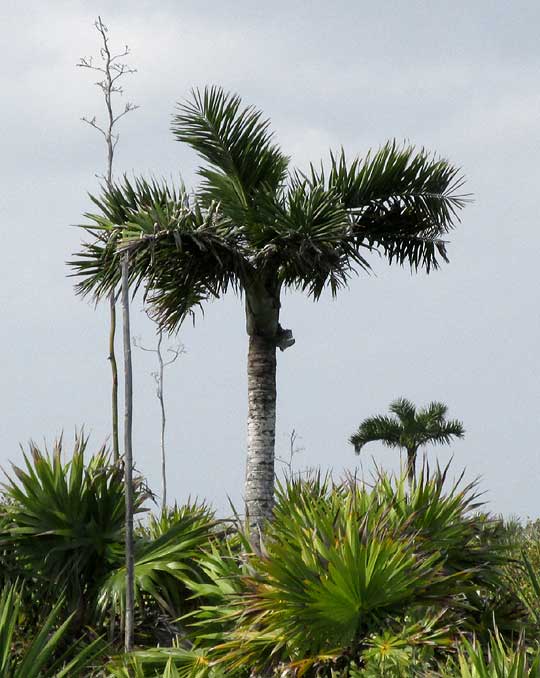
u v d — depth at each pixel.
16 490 13.84
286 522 10.99
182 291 19.84
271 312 19.77
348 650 9.76
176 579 13.35
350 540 9.79
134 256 17.98
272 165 19.47
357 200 19.77
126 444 11.76
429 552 11.02
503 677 7.93
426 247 20.30
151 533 14.71
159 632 13.25
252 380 19.88
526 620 11.20
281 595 9.88
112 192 19.30
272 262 19.31
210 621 10.97
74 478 13.97
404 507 11.59
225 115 19.05
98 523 13.91
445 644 9.43
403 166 19.52
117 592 12.91
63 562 13.63
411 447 40.69
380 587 9.76
